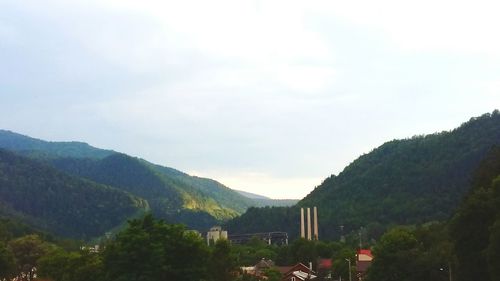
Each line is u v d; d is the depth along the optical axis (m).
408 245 106.81
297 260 199.25
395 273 102.19
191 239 71.88
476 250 69.06
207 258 75.81
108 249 70.69
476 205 69.19
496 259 59.66
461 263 71.50
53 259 104.25
